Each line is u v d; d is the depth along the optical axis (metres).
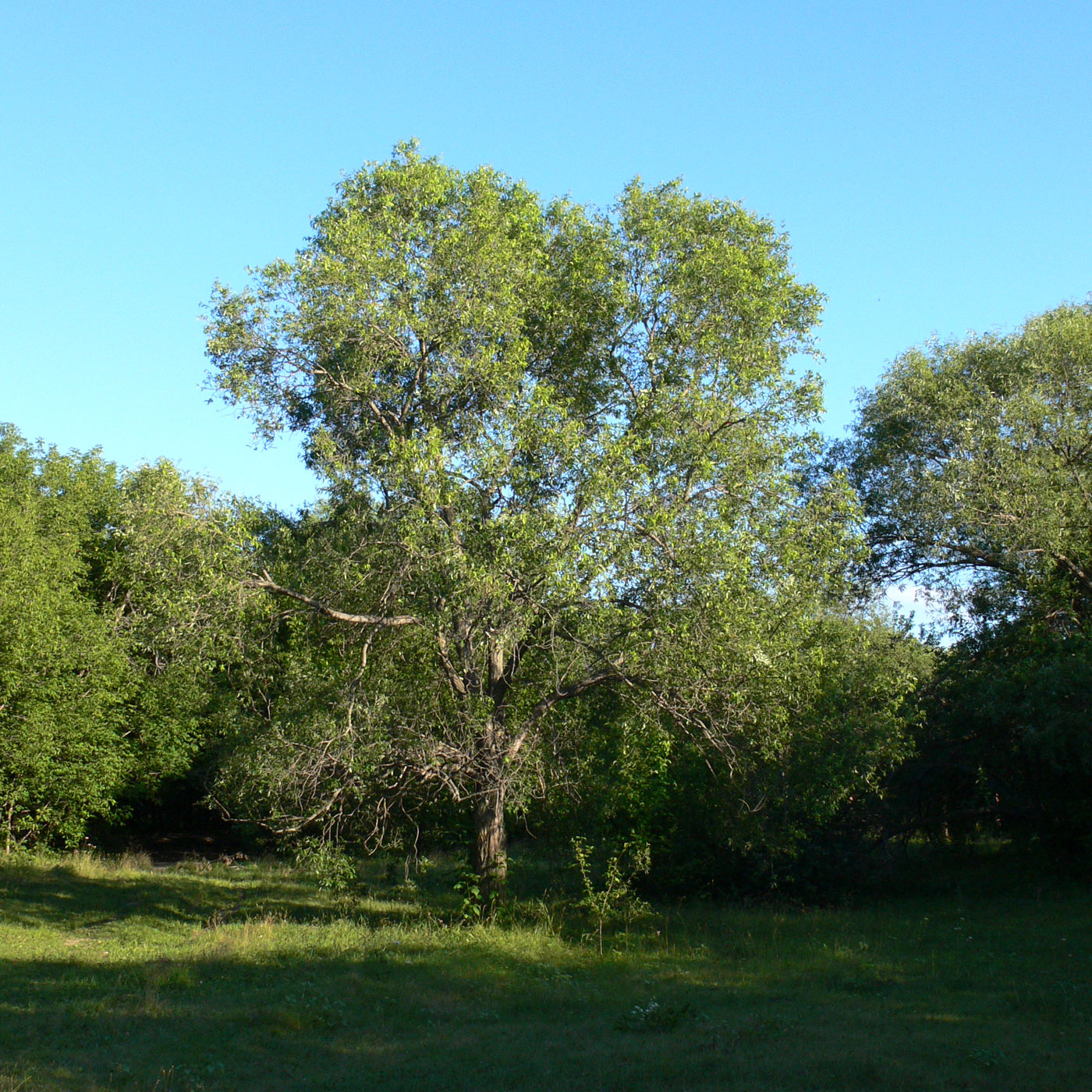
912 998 10.87
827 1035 9.26
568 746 16.14
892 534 24.67
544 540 13.03
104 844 29.75
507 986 11.62
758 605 13.59
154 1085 7.63
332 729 14.01
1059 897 17.95
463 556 12.66
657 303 16.39
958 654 21.97
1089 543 20.38
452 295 15.02
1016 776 20.33
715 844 18.16
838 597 17.59
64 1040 8.98
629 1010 10.43
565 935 15.04
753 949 13.91
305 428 15.85
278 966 12.49
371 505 14.45
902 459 23.31
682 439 14.15
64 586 23.67
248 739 15.59
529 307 16.11
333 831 15.84
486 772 14.66
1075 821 18.92
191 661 14.34
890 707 17.52
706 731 14.31
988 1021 9.73
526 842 20.34
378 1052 8.80
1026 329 23.31
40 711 21.36
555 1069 8.23
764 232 17.36
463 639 14.27
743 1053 8.62
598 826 17.39
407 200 15.98
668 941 14.55
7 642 20.92
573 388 16.81
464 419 14.68
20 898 18.73
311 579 15.09
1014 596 21.08
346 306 14.41
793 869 17.97
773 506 14.51
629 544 13.14
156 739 24.92
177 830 34.09
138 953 13.78
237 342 14.80
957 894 18.86
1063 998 10.60
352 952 13.47
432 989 11.38
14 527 22.61
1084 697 17.58
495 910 15.38
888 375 24.97
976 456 20.75
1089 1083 7.54
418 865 17.72
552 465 13.84
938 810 21.88
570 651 14.09
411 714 15.00
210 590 13.48
